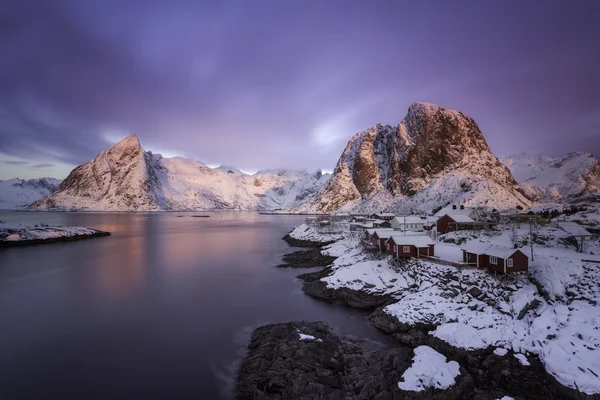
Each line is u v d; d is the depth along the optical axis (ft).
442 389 60.13
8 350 82.17
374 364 71.10
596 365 65.67
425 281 119.44
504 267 109.09
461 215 213.66
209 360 77.66
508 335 80.74
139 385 67.62
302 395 61.52
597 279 100.37
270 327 93.30
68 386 67.26
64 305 115.85
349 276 131.44
